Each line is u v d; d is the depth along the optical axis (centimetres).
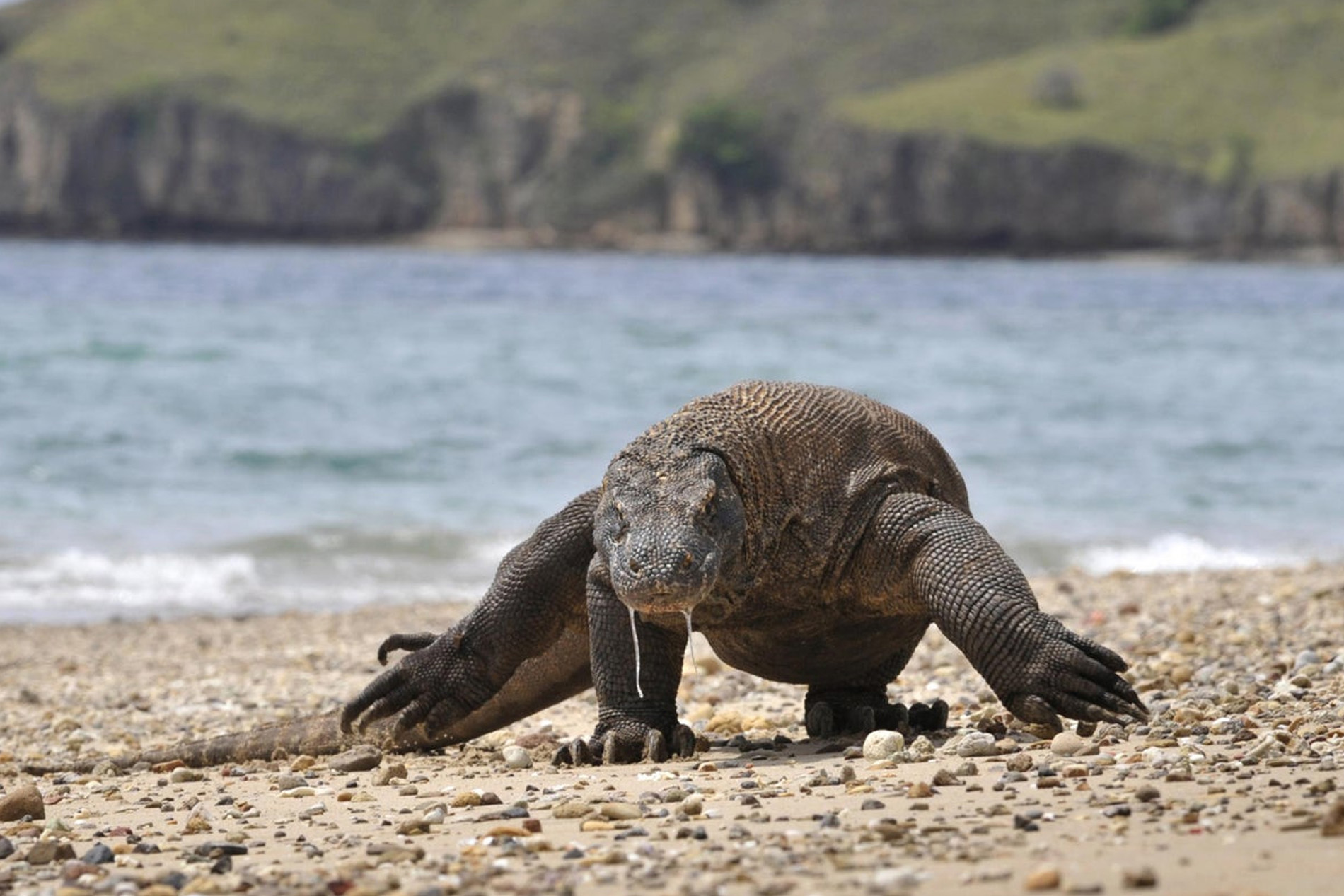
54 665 2580
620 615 1503
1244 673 1889
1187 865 923
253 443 4972
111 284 13500
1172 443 5247
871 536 1498
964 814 1103
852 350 7969
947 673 2123
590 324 9606
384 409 5697
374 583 3419
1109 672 1409
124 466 4612
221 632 2880
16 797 1347
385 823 1245
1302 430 5522
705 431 1459
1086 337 9200
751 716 1844
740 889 927
